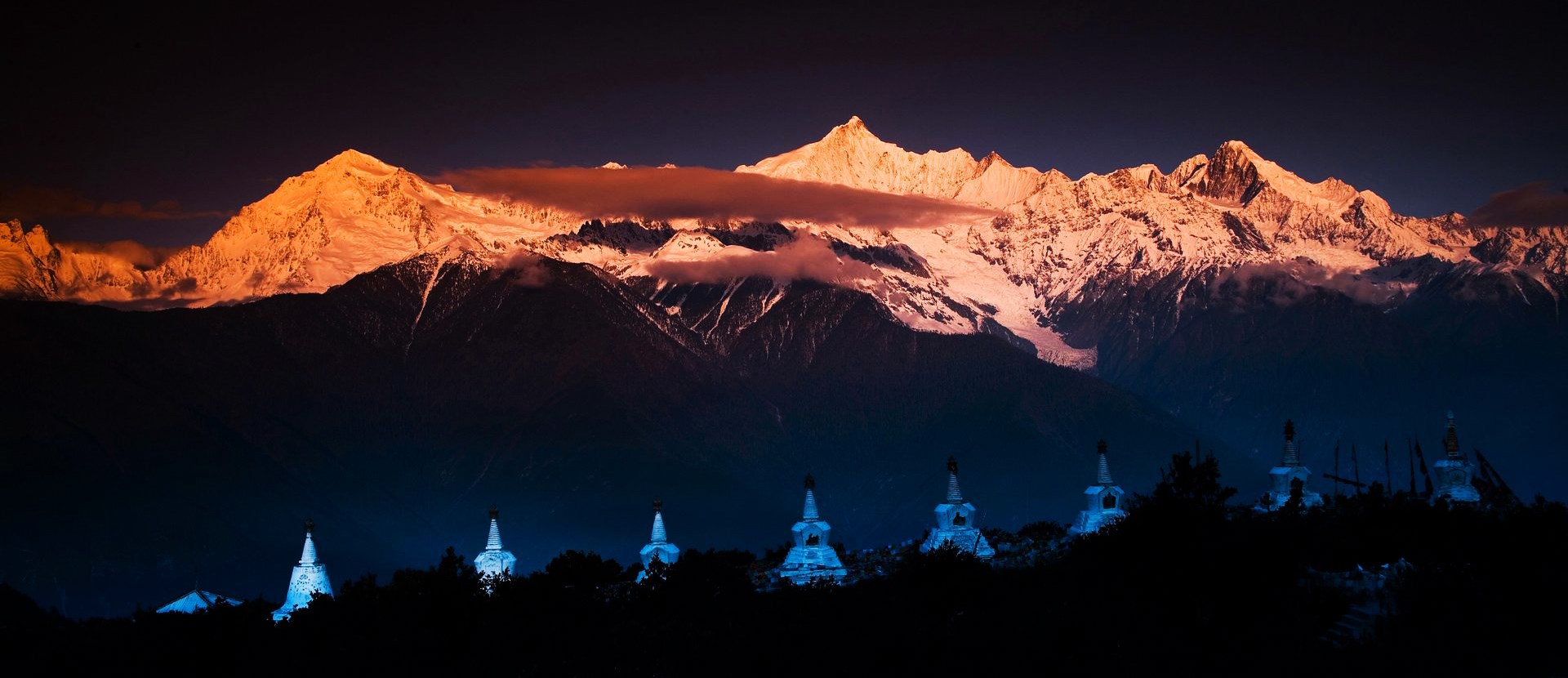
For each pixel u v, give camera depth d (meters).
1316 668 153.50
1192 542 175.38
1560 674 147.88
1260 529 177.75
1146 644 164.62
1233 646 163.00
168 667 195.12
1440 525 185.12
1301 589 171.62
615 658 185.75
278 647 197.75
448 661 191.75
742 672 177.12
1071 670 162.75
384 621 199.88
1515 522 174.88
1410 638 155.50
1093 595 176.00
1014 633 171.75
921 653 172.88
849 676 172.00
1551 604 154.38
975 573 190.75
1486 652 150.88
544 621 198.38
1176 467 190.38
